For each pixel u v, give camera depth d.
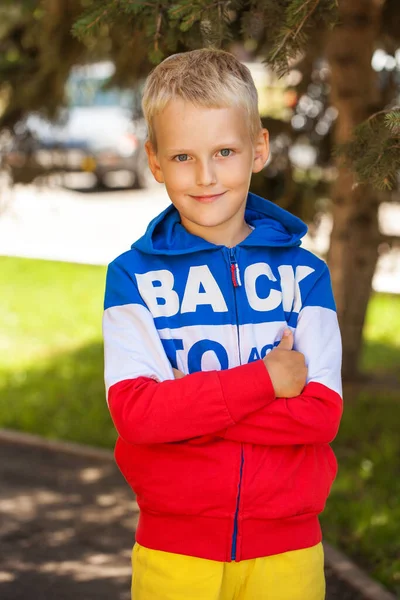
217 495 1.76
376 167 2.11
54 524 4.00
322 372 1.82
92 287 9.64
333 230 5.24
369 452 4.75
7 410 5.73
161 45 2.50
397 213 11.62
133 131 5.30
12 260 10.89
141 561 1.85
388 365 6.54
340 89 4.60
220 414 1.71
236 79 1.77
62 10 4.38
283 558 1.81
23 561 3.60
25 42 4.97
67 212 13.70
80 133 14.95
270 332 1.85
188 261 1.87
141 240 1.87
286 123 4.98
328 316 1.90
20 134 5.22
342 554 3.55
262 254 1.90
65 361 6.97
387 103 4.76
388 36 4.74
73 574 3.49
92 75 5.28
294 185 4.98
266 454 1.78
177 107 1.74
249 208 2.05
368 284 5.36
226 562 1.79
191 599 1.79
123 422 1.74
